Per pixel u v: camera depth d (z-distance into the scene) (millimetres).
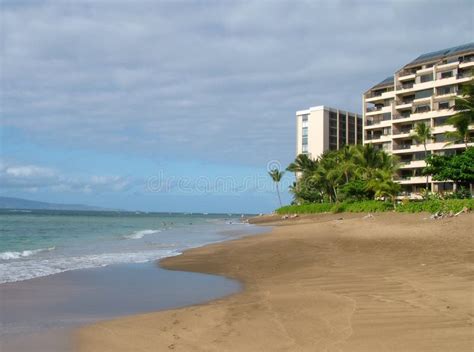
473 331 6867
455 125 48312
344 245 22594
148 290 12297
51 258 20094
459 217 30844
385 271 13430
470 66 70688
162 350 6852
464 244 19234
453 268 13117
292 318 8398
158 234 41500
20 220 76938
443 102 73062
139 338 7539
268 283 12984
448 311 8133
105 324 8523
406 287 10680
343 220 45906
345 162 72688
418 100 76062
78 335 7758
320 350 6414
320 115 114188
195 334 7688
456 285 10547
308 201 86625
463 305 8508
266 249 22641
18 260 19250
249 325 8062
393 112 80688
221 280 13945
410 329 7141
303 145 118375
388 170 62188
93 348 7023
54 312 9648
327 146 113688
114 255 21391
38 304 10453
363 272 13547
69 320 8906
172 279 14188
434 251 17578
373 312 8422
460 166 43219
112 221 83438
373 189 59969
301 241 26250
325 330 7445
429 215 36688
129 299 11062
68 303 10594
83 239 34000
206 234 41031
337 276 13141
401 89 80125
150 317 9078
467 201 36250
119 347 7062
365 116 89250
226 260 18859
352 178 70938
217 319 8664
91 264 17875
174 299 11062
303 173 90875
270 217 86312
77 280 13906
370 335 6965
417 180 72312
